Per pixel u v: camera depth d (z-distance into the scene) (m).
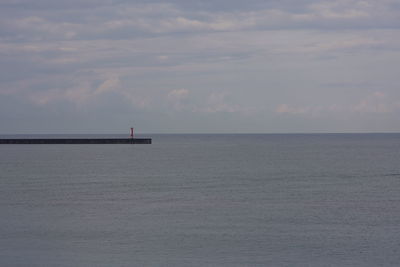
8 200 48.50
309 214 40.59
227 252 28.98
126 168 86.56
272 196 51.22
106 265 26.45
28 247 30.02
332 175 74.31
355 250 29.45
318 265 26.75
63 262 26.95
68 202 47.12
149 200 48.34
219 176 72.81
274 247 30.08
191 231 34.19
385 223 36.84
